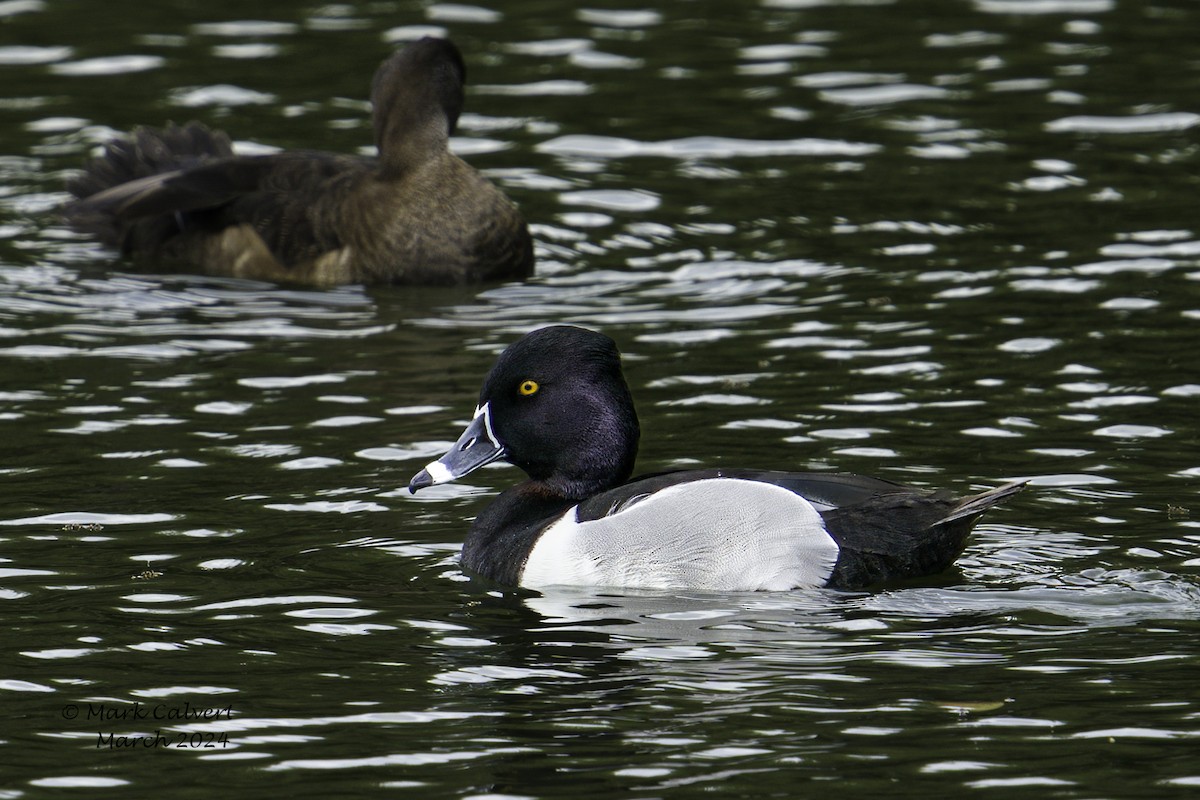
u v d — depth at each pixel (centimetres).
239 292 1664
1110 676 885
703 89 2170
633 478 1106
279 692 890
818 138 2020
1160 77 2170
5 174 1938
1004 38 2323
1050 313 1520
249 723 855
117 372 1428
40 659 930
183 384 1401
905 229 1758
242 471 1223
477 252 1677
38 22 2388
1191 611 962
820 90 2156
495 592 1023
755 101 2130
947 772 794
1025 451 1223
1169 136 1992
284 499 1173
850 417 1301
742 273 1662
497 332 1528
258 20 2405
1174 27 2350
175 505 1160
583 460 1099
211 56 2266
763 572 1005
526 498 1104
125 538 1103
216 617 984
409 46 1719
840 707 859
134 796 789
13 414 1330
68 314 1580
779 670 902
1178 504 1117
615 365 1110
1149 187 1844
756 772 796
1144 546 1051
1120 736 824
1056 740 822
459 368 1434
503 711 862
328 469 1227
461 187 1692
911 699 865
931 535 1005
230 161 1764
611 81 2198
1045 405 1314
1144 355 1415
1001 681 884
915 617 963
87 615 986
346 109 2100
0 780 804
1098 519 1095
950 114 2075
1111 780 786
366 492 1187
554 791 783
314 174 1748
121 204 1741
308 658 930
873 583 1005
